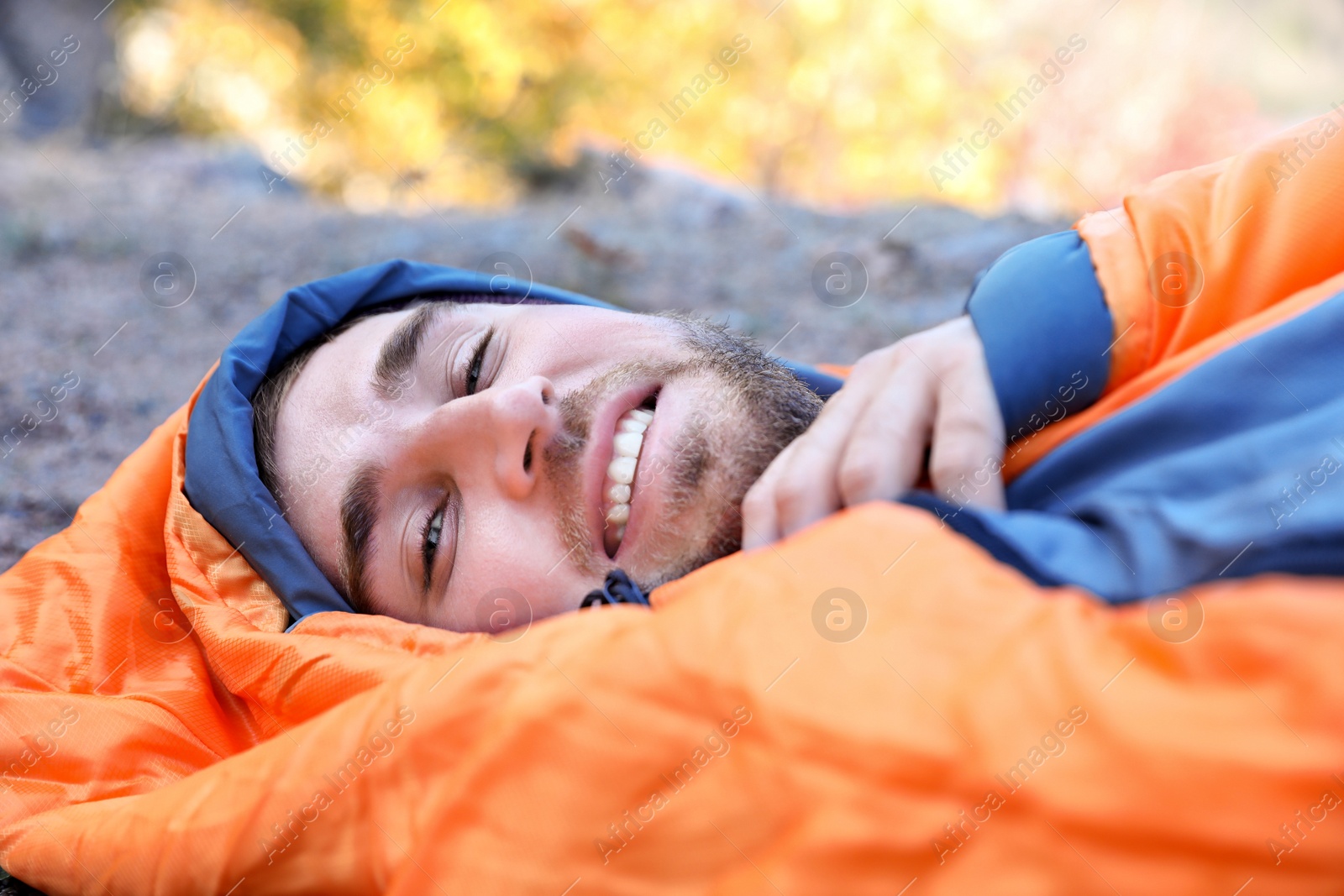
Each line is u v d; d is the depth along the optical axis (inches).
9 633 23.6
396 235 60.2
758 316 47.4
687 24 109.3
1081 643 18.3
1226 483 19.1
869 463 20.4
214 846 20.1
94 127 96.1
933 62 103.2
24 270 49.9
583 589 22.8
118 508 25.3
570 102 109.9
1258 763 17.6
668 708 19.1
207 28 105.0
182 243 56.6
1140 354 21.0
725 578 19.7
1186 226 21.5
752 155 111.2
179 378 40.4
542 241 58.8
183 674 23.7
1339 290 20.1
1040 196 92.4
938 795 18.2
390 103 104.3
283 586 24.1
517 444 22.9
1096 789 17.8
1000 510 20.4
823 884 18.2
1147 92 87.9
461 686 19.9
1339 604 17.8
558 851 19.0
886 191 104.6
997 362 20.7
